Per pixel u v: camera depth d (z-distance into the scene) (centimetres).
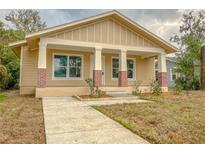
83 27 1083
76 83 1270
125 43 1191
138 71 1481
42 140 337
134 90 1176
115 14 1128
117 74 1413
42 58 989
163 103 763
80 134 370
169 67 2444
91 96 973
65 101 830
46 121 470
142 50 1238
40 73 985
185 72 1841
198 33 2911
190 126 431
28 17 3475
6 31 2389
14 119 489
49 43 1004
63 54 1241
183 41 2136
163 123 454
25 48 1185
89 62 1317
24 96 1050
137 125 435
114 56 1407
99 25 1126
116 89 1138
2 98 947
